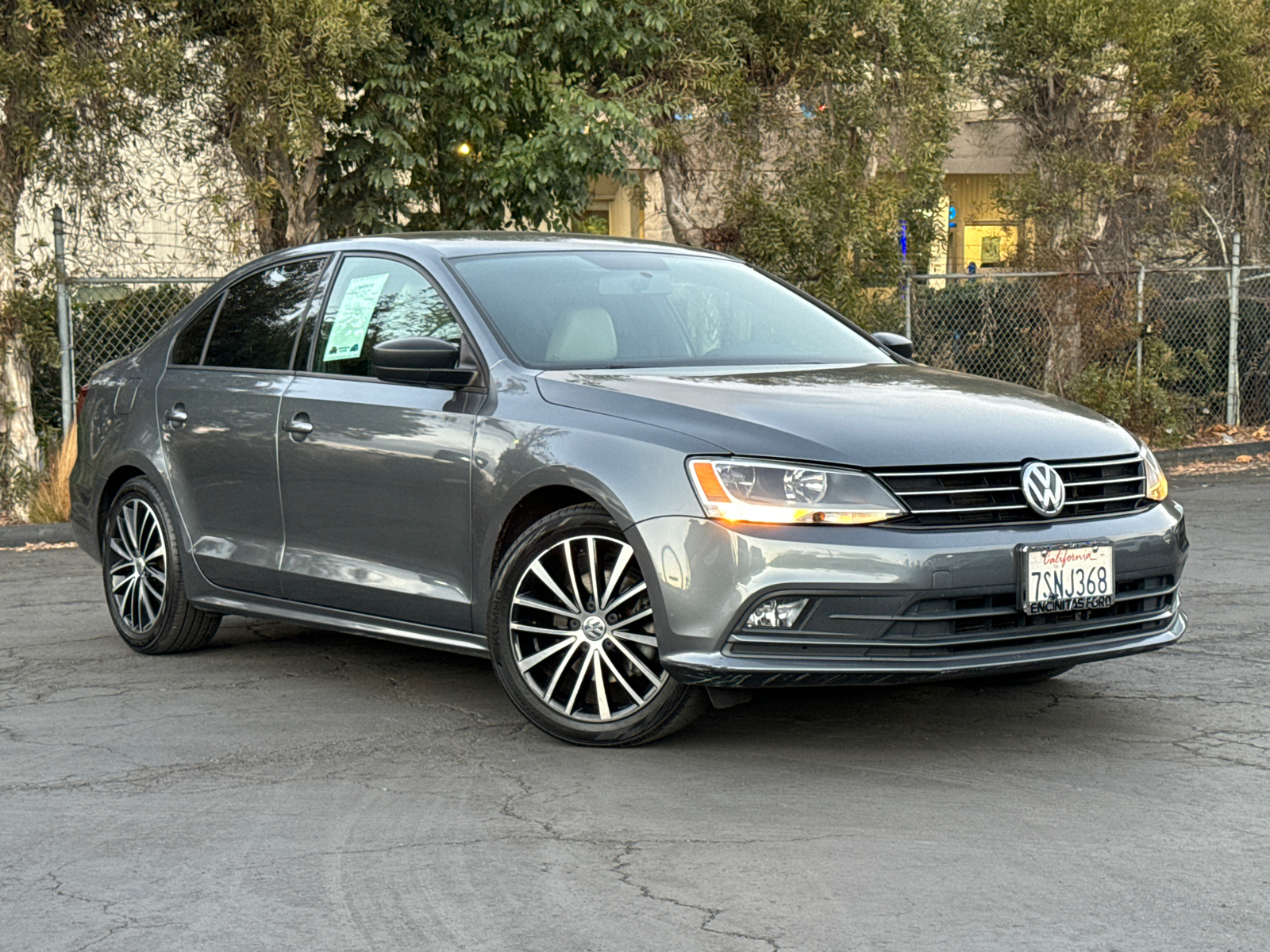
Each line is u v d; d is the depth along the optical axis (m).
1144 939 3.22
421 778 4.58
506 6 11.69
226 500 6.21
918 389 5.11
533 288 5.60
